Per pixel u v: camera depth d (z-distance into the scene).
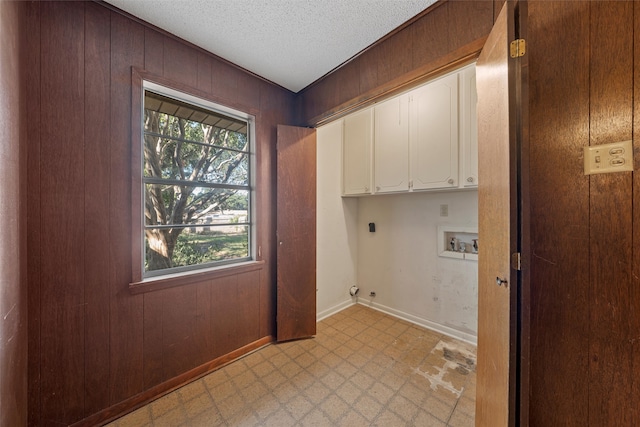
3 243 0.87
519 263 0.91
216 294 1.86
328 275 2.87
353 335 2.38
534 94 1.04
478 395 1.30
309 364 1.92
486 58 1.14
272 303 2.24
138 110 1.48
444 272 2.46
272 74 2.05
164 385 1.59
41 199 1.19
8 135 0.92
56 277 1.24
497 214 1.04
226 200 2.02
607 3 0.88
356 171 2.85
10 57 0.94
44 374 1.21
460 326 2.34
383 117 2.59
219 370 1.84
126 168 1.45
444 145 2.13
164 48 1.58
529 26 1.04
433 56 1.39
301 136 2.30
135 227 1.47
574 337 0.96
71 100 1.27
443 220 2.47
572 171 0.96
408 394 1.60
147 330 1.53
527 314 0.90
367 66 1.74
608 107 0.89
